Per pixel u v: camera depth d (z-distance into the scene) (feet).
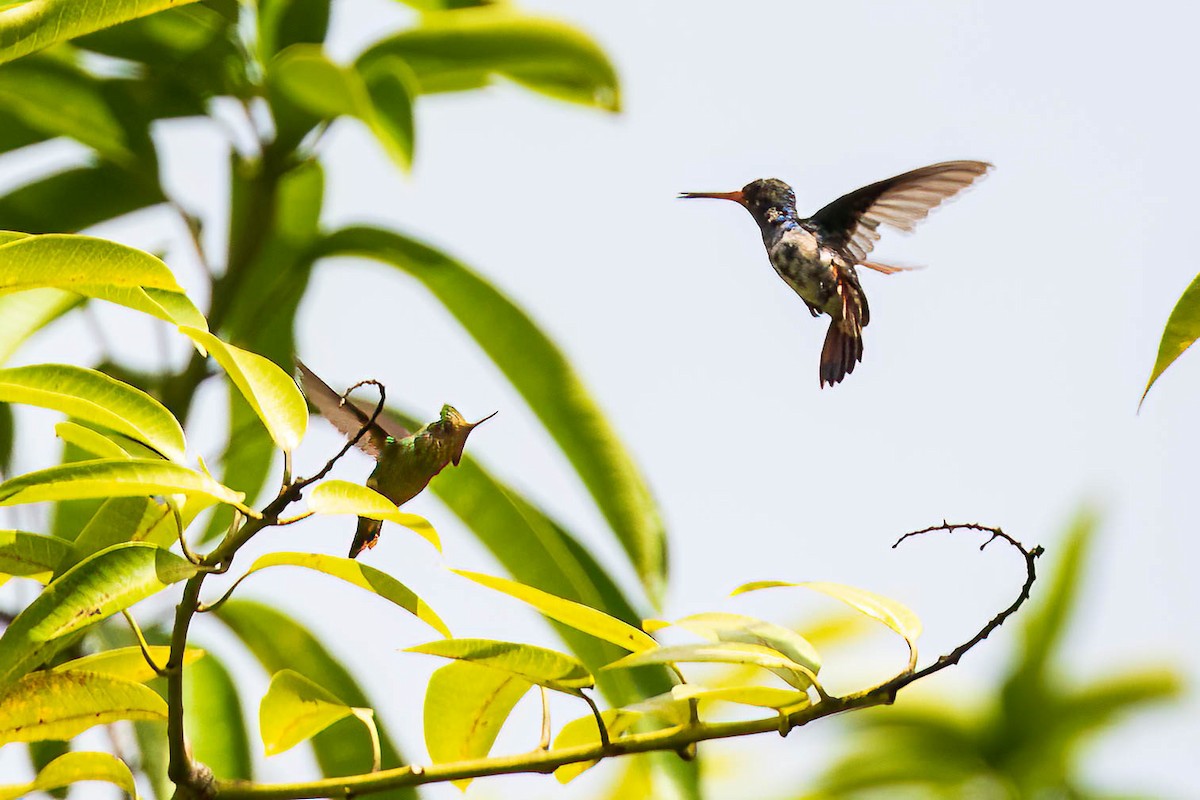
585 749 13.97
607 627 13.99
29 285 13.88
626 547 14.57
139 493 13.85
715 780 14.60
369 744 14.40
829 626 14.55
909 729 14.56
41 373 13.92
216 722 14.43
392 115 14.51
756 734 13.96
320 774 14.40
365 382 13.88
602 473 14.60
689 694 13.96
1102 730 14.57
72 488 13.84
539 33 14.62
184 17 14.64
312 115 14.64
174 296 13.99
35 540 13.98
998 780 14.56
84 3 13.98
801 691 13.94
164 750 14.34
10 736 13.97
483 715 14.05
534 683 13.98
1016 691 14.56
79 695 13.98
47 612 13.83
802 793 14.57
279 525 13.87
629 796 14.53
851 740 14.57
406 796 14.37
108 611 13.84
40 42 13.97
